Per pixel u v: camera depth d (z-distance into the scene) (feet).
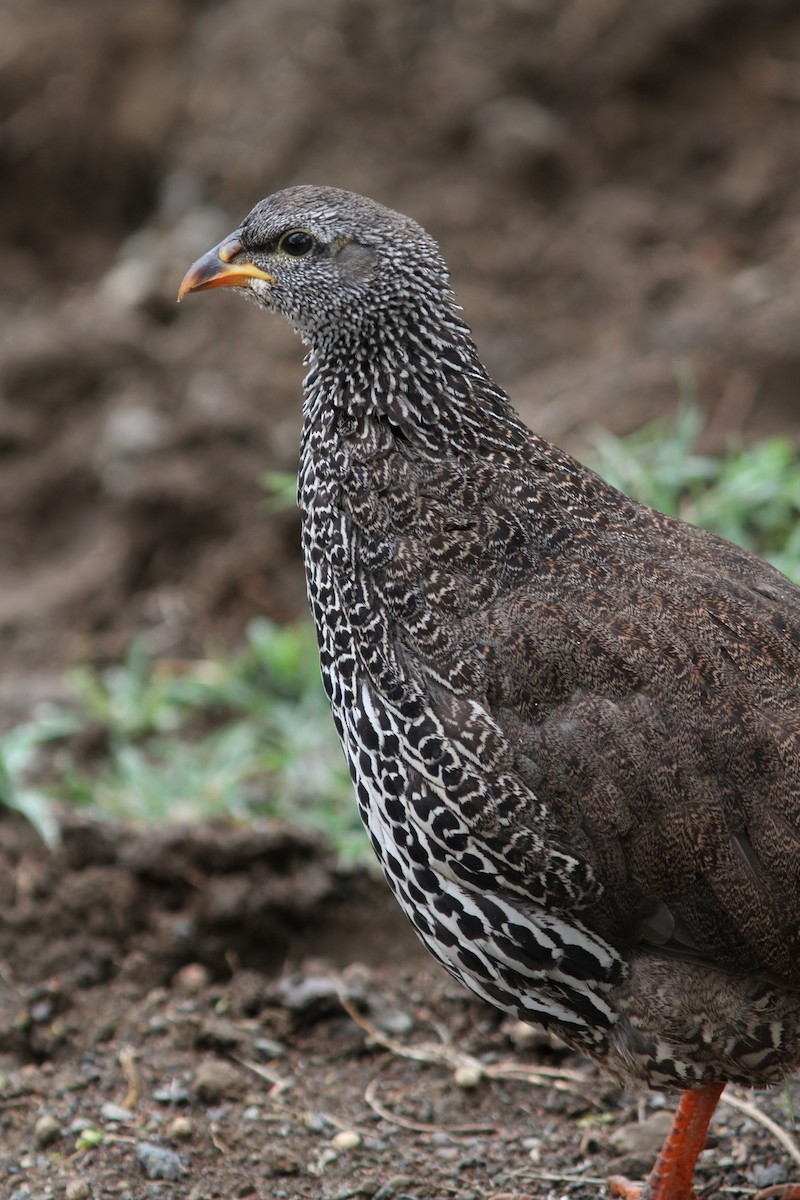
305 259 26.22
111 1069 29.50
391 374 25.52
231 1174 26.91
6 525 50.62
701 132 57.98
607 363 50.19
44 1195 26.43
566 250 55.62
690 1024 23.04
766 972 22.71
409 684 23.76
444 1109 28.53
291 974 32.22
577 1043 24.70
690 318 49.85
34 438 52.54
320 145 58.23
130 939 32.53
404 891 24.75
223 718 43.06
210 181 59.16
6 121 61.87
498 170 57.47
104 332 54.13
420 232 26.04
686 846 22.44
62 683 44.45
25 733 40.47
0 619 47.26
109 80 62.08
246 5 61.67
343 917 33.35
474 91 58.65
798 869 22.36
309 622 45.21
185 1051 29.94
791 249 52.39
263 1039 30.27
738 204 55.62
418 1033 30.45
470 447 25.29
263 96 59.52
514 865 23.06
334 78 59.11
